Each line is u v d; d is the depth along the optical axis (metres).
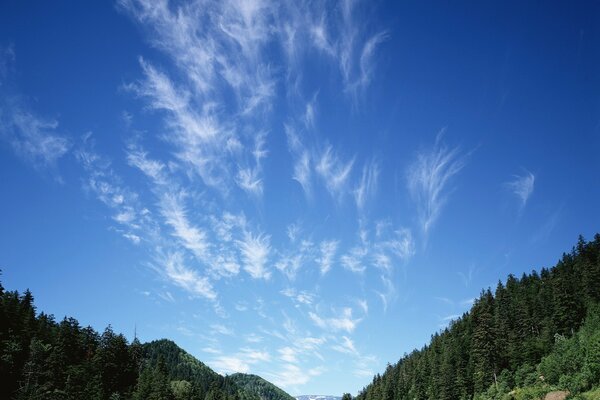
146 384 147.00
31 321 142.38
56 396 117.56
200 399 198.00
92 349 157.50
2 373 115.31
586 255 167.25
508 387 119.50
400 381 191.25
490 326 145.88
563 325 131.62
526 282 183.00
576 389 94.44
